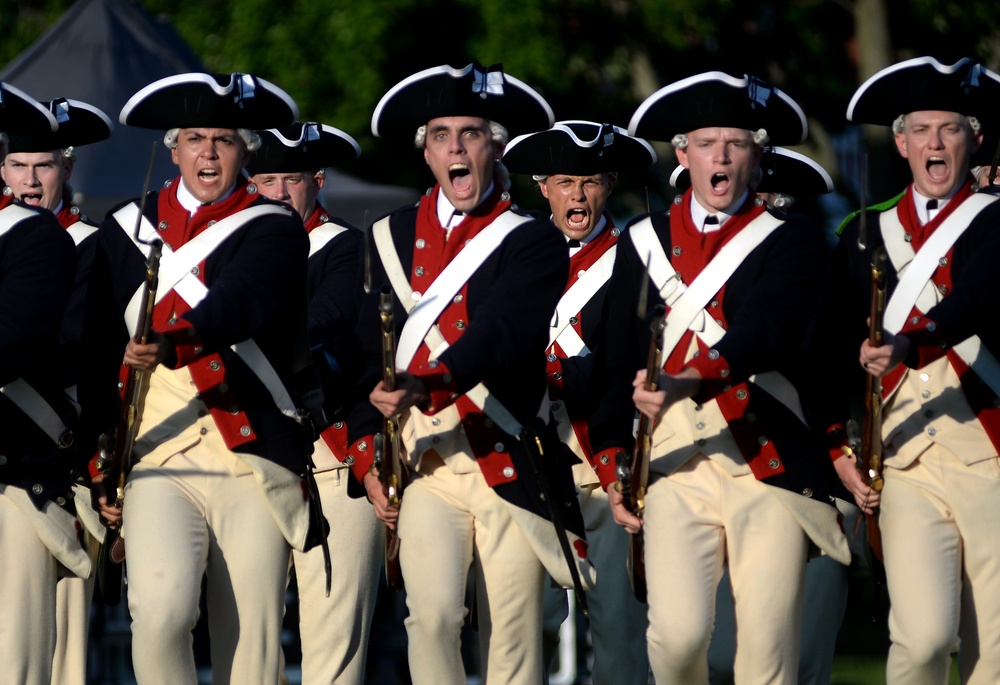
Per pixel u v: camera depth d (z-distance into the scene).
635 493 20.23
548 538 19.88
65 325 23.53
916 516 19.94
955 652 20.59
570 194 25.80
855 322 20.73
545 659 24.30
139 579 19.55
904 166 50.56
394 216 20.80
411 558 19.91
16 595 20.66
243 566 20.28
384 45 54.50
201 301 19.38
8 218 20.47
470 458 19.94
